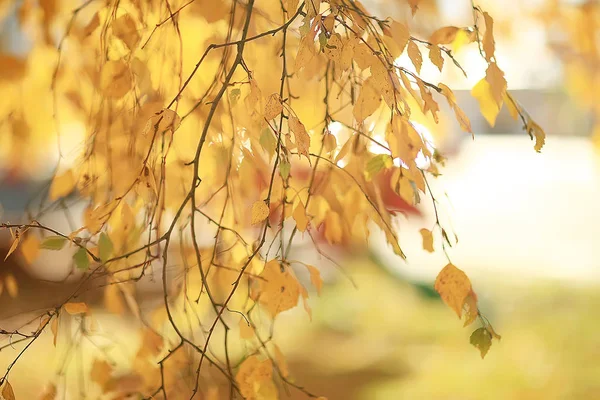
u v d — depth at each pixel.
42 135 2.07
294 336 3.76
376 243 4.28
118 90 1.81
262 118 1.67
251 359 1.75
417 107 1.98
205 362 2.13
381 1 2.08
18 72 1.98
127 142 1.88
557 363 3.20
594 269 4.90
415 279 4.25
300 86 1.91
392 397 2.99
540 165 9.49
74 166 1.87
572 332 3.58
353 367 3.32
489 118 1.74
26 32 2.01
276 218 2.19
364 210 1.86
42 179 2.23
